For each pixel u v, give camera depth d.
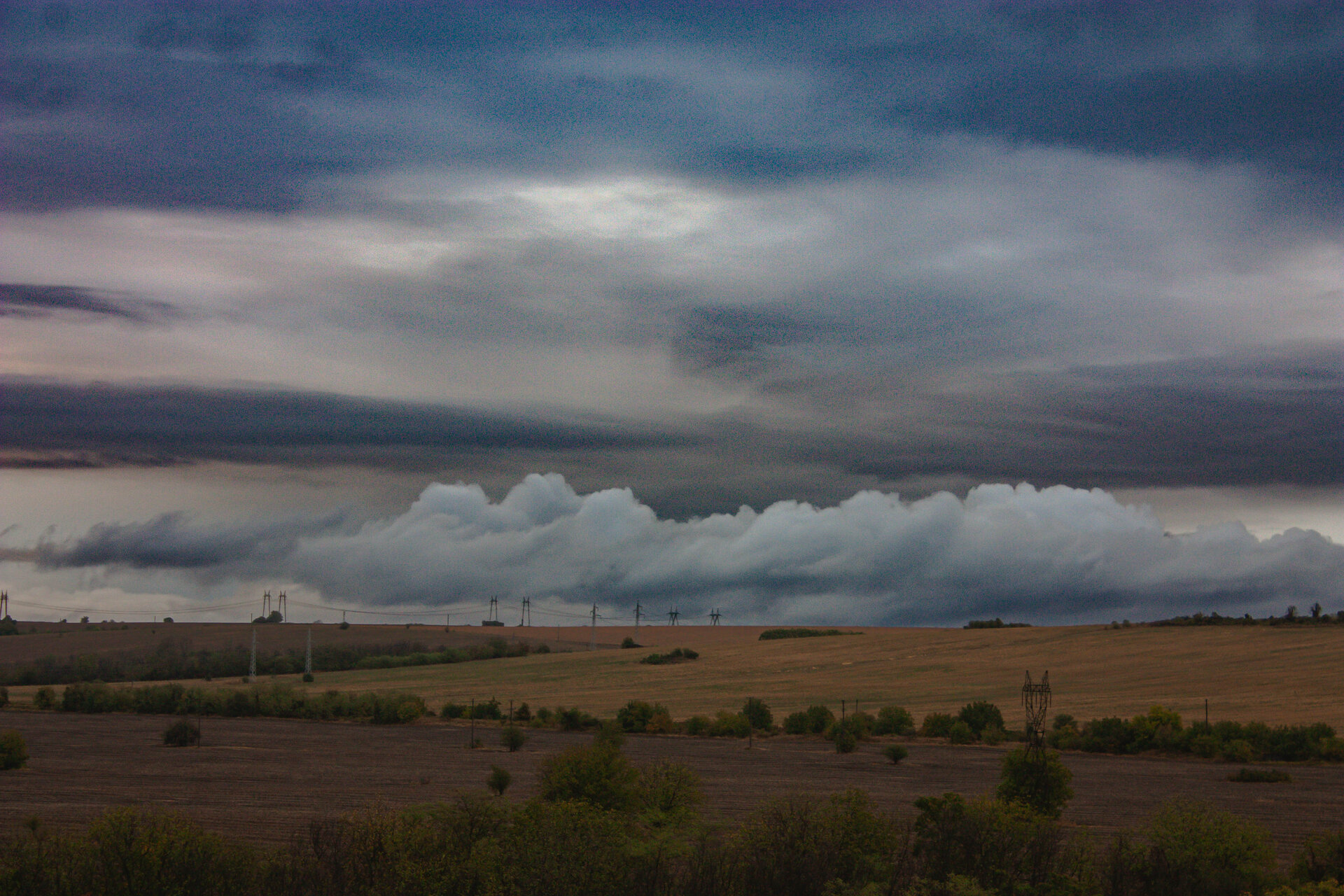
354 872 19.67
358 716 101.12
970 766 62.91
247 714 104.62
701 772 58.03
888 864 20.91
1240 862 23.09
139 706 107.31
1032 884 20.38
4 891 18.12
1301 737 69.62
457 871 18.58
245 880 19.58
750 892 19.06
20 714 102.75
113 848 19.14
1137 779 57.22
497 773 46.53
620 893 18.39
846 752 72.56
